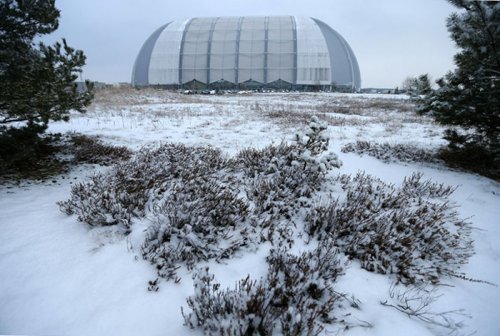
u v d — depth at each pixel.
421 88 7.27
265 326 2.33
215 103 25.38
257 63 65.38
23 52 5.63
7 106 5.21
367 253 3.63
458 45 6.62
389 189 5.91
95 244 3.70
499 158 6.78
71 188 5.56
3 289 2.91
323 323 2.61
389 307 2.91
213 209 4.27
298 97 38.31
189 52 67.38
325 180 5.94
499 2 5.77
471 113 6.53
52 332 2.48
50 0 5.70
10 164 5.73
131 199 4.47
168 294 2.94
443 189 6.14
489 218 5.04
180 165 6.50
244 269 3.36
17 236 3.80
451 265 3.73
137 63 72.75
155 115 16.31
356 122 15.79
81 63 6.14
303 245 3.89
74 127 12.16
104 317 2.64
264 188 5.08
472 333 2.67
